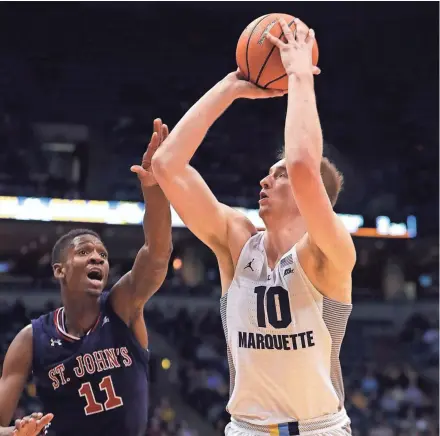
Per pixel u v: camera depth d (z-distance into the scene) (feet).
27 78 55.11
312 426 9.00
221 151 54.44
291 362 8.88
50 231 47.06
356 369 46.62
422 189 55.98
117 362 11.64
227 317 9.26
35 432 10.03
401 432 42.63
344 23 58.75
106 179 53.47
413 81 59.41
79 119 54.70
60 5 56.08
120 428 11.51
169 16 57.41
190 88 57.06
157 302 46.42
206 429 42.68
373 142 57.77
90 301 11.93
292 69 8.84
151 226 11.42
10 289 44.57
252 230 9.73
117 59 56.85
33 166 52.49
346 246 8.63
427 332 48.26
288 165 8.38
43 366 11.63
